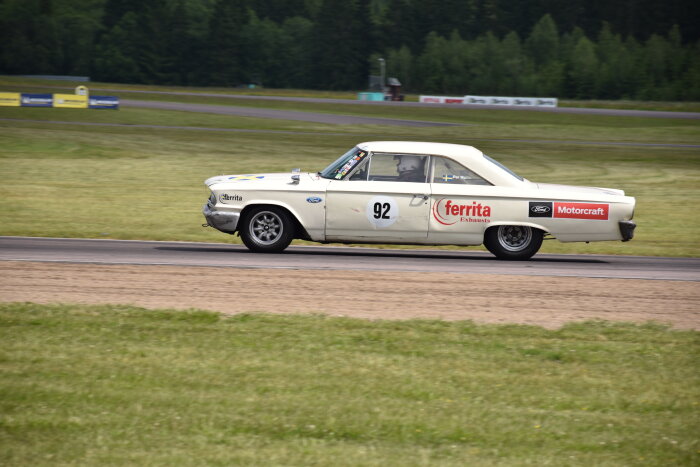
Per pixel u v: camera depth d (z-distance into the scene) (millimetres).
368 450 12891
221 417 14055
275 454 12570
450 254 33344
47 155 86750
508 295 25156
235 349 18219
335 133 135375
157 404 14586
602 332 20875
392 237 30422
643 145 126875
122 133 119375
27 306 21297
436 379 16641
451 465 12438
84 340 18484
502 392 16016
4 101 166125
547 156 105562
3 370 16141
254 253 31391
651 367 18031
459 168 30562
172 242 35438
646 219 51781
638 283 27984
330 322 20797
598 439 13781
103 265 28047
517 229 31266
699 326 22156
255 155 96250
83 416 13883
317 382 16109
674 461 12984
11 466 11859
